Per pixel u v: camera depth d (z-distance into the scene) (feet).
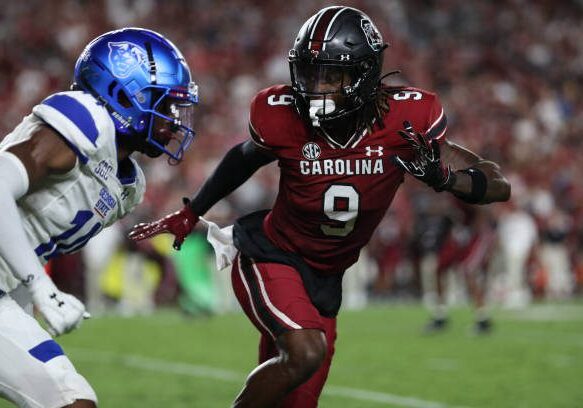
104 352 85.25
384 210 38.78
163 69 33.78
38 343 30.91
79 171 31.71
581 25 226.79
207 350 86.79
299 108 37.22
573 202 167.22
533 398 62.18
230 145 160.76
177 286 133.59
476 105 191.93
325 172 37.32
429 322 102.58
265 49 187.01
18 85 166.30
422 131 37.50
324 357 36.60
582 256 160.25
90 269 125.29
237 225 40.86
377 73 36.73
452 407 59.21
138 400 61.16
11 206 29.48
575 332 101.81
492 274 143.23
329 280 39.96
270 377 36.11
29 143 30.40
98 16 182.09
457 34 212.84
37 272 29.60
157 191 142.00
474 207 99.25
